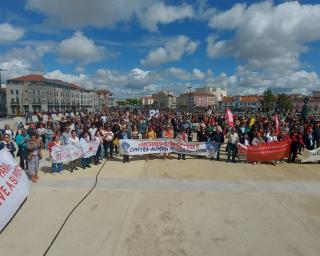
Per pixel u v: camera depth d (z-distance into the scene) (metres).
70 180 11.25
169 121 24.80
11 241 6.64
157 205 8.81
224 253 6.22
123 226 7.40
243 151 14.55
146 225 7.47
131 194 9.74
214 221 7.76
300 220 7.87
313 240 6.79
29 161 10.91
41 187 10.34
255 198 9.52
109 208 8.52
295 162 15.09
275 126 19.64
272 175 12.44
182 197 9.53
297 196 9.75
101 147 14.77
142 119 28.36
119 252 6.23
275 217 8.05
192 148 15.53
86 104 149.62
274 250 6.34
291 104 112.88
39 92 106.94
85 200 9.12
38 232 7.05
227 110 18.73
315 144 16.41
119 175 12.09
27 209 8.38
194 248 6.41
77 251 6.25
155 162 14.77
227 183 11.14
